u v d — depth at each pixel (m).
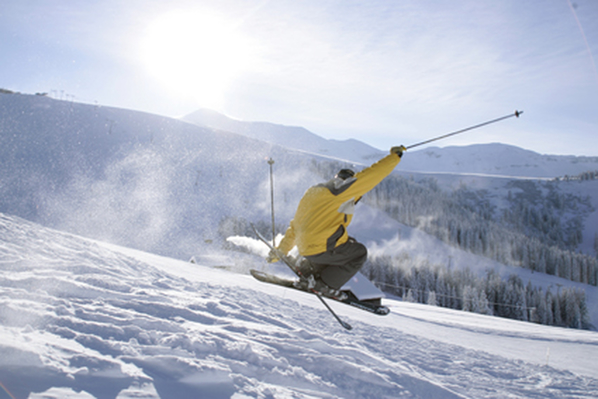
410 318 12.10
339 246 3.33
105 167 124.50
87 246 7.20
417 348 5.50
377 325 7.09
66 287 3.69
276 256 3.73
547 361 6.79
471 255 125.81
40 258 4.91
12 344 2.10
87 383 2.00
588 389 4.61
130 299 3.84
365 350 4.29
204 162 146.12
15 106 143.25
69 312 2.98
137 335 2.80
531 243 122.50
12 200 94.19
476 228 132.25
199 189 125.88
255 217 117.00
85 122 147.88
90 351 2.36
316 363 3.18
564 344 10.31
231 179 137.62
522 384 4.48
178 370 2.37
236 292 6.62
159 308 3.69
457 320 15.93
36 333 2.42
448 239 130.50
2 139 123.12
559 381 4.89
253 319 4.27
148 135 152.62
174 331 3.07
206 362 2.57
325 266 3.51
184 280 6.61
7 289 3.22
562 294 77.06
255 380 2.55
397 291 80.94
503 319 21.38
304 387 2.72
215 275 10.76
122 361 2.33
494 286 78.62
